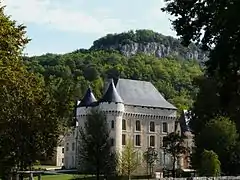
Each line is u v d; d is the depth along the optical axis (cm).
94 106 11088
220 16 2583
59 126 3519
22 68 3036
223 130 8112
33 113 3422
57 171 9725
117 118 11094
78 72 19950
